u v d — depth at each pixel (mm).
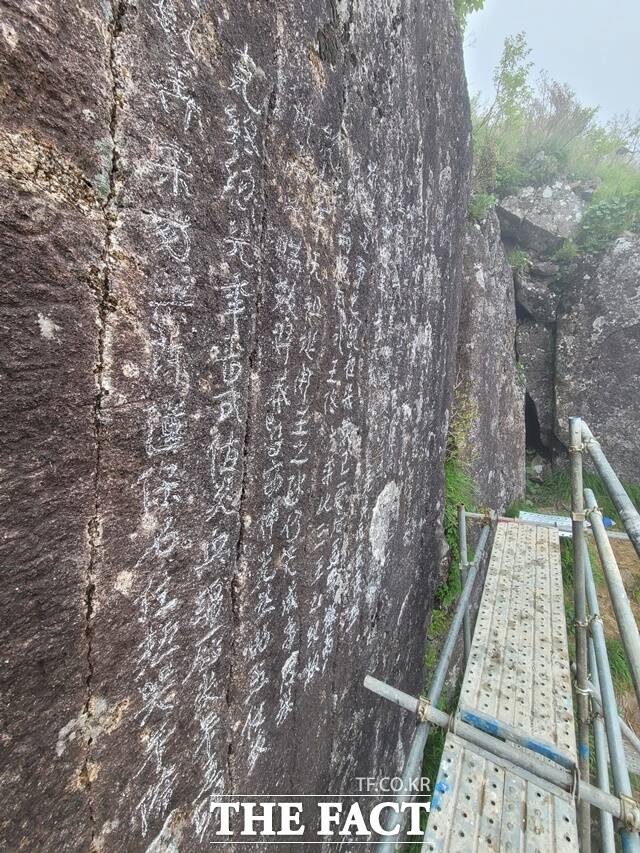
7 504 596
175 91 786
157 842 906
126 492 771
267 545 1226
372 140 1625
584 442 1980
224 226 942
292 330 1244
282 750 1406
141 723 845
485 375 4527
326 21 1247
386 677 2486
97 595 734
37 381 619
